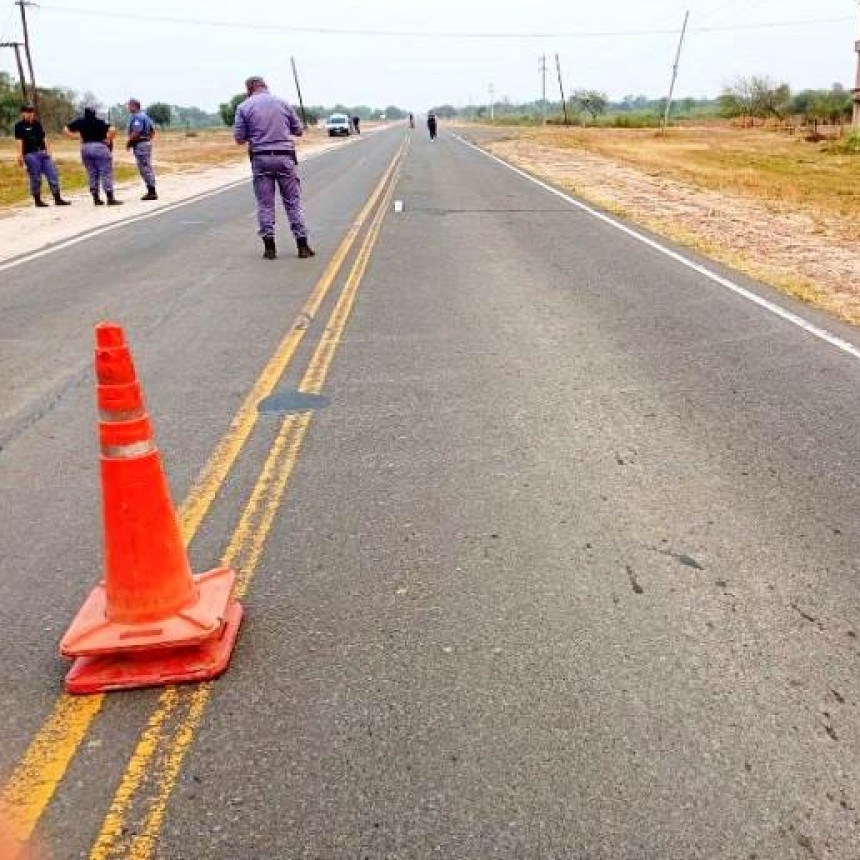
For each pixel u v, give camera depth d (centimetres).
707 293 809
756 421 479
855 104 4959
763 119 8025
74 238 1302
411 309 761
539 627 292
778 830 209
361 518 371
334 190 1953
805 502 380
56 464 442
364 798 221
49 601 315
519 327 692
